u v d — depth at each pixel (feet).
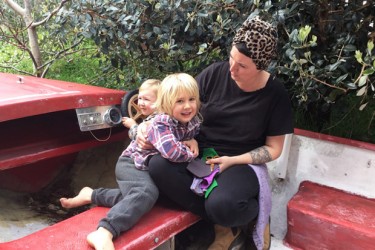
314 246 7.36
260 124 7.08
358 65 8.81
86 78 14.80
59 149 7.99
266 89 6.99
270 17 8.46
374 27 9.08
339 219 7.04
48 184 9.50
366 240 6.68
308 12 9.23
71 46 14.15
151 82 7.89
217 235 7.28
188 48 10.05
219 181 6.61
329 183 8.39
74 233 5.83
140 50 10.90
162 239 6.17
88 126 7.81
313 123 10.75
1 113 6.54
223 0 9.07
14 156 7.48
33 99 6.97
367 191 8.01
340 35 9.06
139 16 9.82
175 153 6.42
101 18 10.53
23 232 7.52
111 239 5.61
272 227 8.63
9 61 16.66
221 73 7.35
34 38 14.06
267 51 6.36
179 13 9.62
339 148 8.29
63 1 11.47
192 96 6.63
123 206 5.96
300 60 8.16
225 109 7.18
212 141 7.36
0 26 15.64
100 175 9.49
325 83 8.30
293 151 8.76
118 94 8.29
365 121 10.46
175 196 6.61
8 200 8.64
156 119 6.65
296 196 7.97
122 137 9.04
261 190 6.86
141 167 6.70
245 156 6.97
